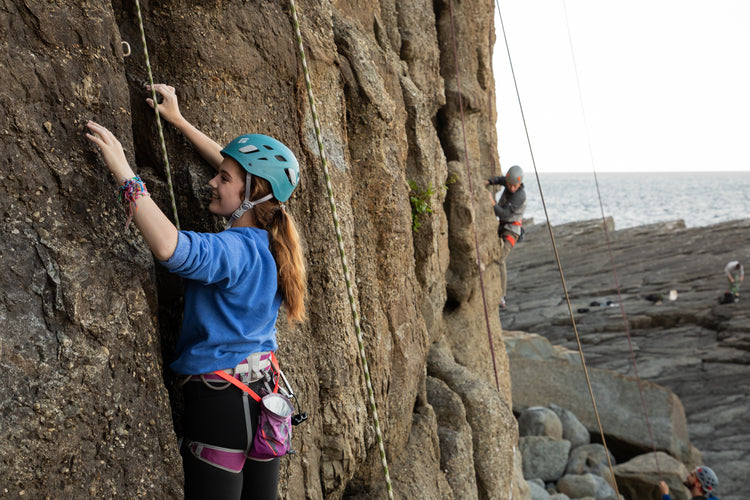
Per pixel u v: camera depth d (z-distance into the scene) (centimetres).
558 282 2934
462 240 771
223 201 249
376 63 497
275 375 244
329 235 368
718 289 2459
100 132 216
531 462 1265
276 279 238
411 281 506
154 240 206
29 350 203
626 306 2461
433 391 593
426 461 495
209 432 229
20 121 208
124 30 290
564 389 1506
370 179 457
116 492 221
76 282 215
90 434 215
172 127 290
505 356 953
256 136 248
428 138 628
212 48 301
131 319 231
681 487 1203
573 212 12838
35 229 210
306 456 339
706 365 1922
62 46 222
